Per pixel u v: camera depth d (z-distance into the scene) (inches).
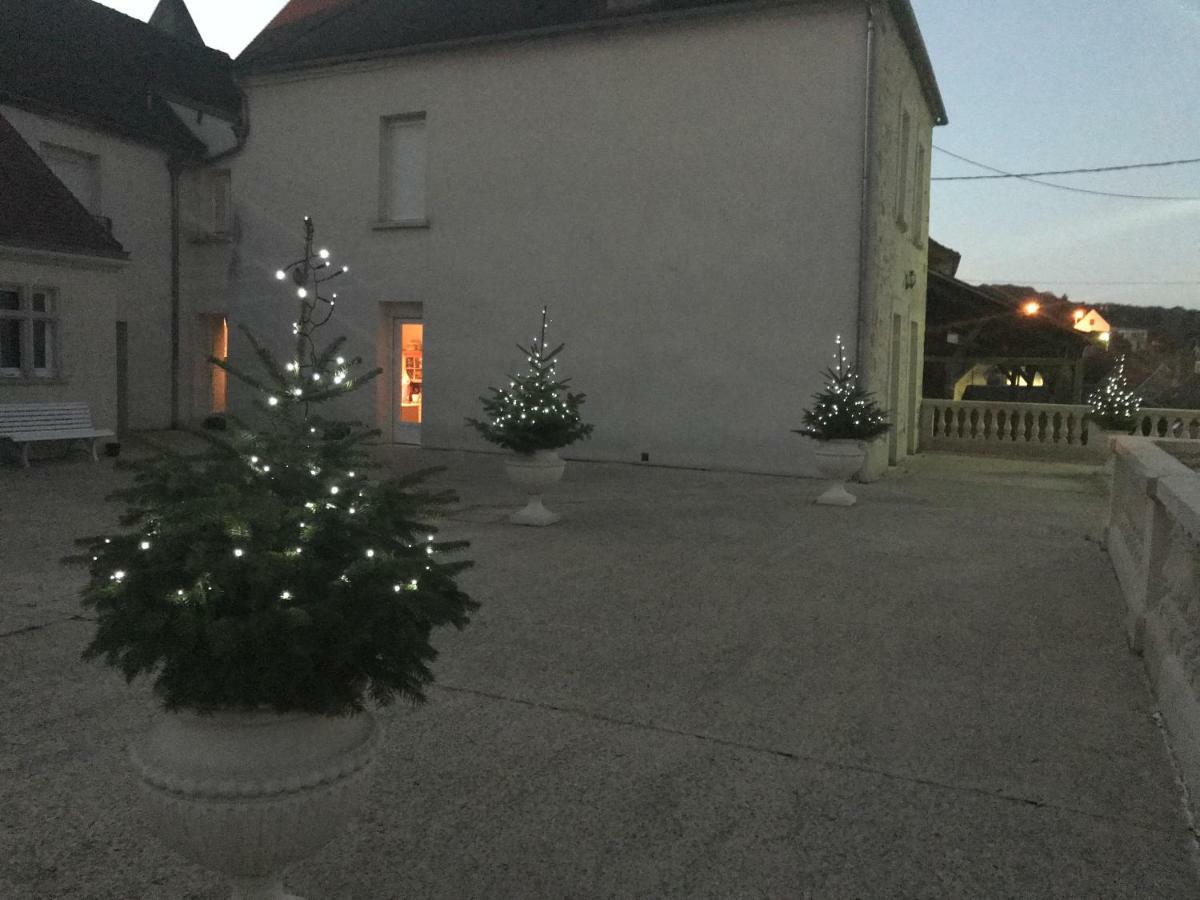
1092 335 832.9
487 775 146.9
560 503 427.8
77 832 126.9
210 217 727.7
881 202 527.2
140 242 688.4
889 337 575.8
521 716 172.1
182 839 89.1
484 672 196.4
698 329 550.6
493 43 593.9
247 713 92.0
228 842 88.0
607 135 569.3
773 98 524.1
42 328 538.3
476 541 337.4
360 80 644.7
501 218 604.1
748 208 534.0
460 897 113.7
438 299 627.2
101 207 658.2
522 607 249.3
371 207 647.1
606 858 123.0
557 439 366.3
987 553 330.6
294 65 653.3
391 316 656.4
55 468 497.4
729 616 243.4
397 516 109.7
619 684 190.4
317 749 92.1
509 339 606.2
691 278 550.9
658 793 141.7
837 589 274.2
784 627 233.9
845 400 432.8
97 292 557.9
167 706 91.2
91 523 348.5
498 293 608.1
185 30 970.7
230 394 709.3
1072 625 239.5
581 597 260.7
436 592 106.6
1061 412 683.4
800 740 163.0
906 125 618.8
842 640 223.6
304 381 118.8
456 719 170.1
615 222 569.9
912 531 372.2
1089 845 128.5
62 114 621.6
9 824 128.6
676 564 304.5
